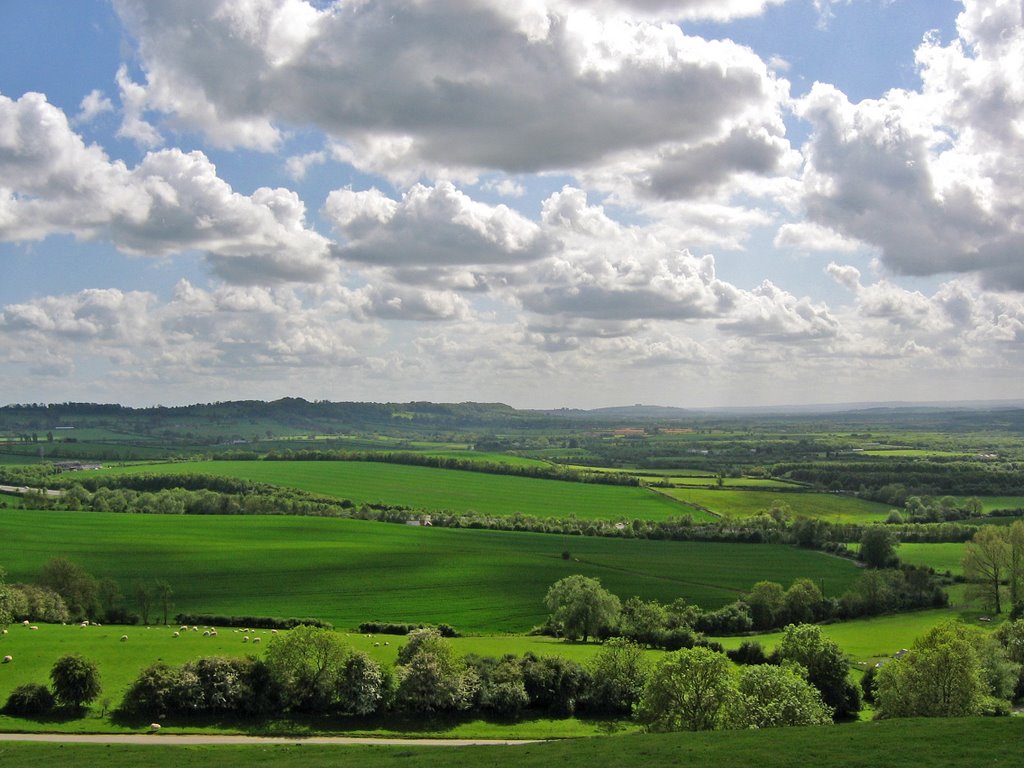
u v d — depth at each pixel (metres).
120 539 142.62
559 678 75.56
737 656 95.44
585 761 48.34
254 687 68.19
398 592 122.75
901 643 104.69
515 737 68.69
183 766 50.97
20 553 129.75
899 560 146.25
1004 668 79.38
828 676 79.19
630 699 76.19
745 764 45.56
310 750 56.22
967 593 126.31
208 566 130.38
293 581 125.25
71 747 55.72
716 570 141.25
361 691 69.06
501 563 139.00
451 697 71.00
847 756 45.59
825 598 125.00
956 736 48.28
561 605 107.50
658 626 104.81
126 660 76.19
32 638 83.06
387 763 50.53
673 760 47.31
